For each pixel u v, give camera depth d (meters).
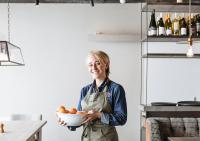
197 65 5.75
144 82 5.82
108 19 5.85
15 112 5.78
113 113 2.47
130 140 5.80
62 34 5.84
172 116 4.34
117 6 5.86
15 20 5.82
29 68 5.80
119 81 5.84
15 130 3.17
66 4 5.86
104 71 2.52
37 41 5.82
